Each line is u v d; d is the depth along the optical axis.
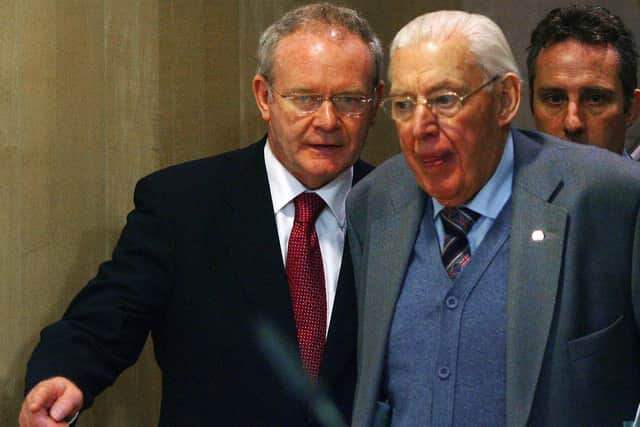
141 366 4.63
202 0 4.70
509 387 2.71
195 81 4.68
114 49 4.46
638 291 2.76
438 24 2.78
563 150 2.93
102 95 4.44
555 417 2.71
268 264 3.54
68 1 4.34
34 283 4.27
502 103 2.84
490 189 2.89
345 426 3.43
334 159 3.46
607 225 2.80
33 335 4.28
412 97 2.77
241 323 3.51
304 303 3.53
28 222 4.25
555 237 2.78
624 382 2.78
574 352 2.72
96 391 3.54
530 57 3.76
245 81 4.82
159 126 4.59
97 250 4.44
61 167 4.33
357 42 3.48
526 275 2.77
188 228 3.62
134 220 3.71
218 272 3.56
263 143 3.75
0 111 4.18
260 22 4.84
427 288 2.91
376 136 5.01
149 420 4.66
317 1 4.94
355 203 3.24
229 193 3.66
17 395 4.25
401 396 2.89
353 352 3.49
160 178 3.75
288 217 3.63
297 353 3.47
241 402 3.47
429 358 2.85
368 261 3.05
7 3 4.18
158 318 3.66
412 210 3.03
